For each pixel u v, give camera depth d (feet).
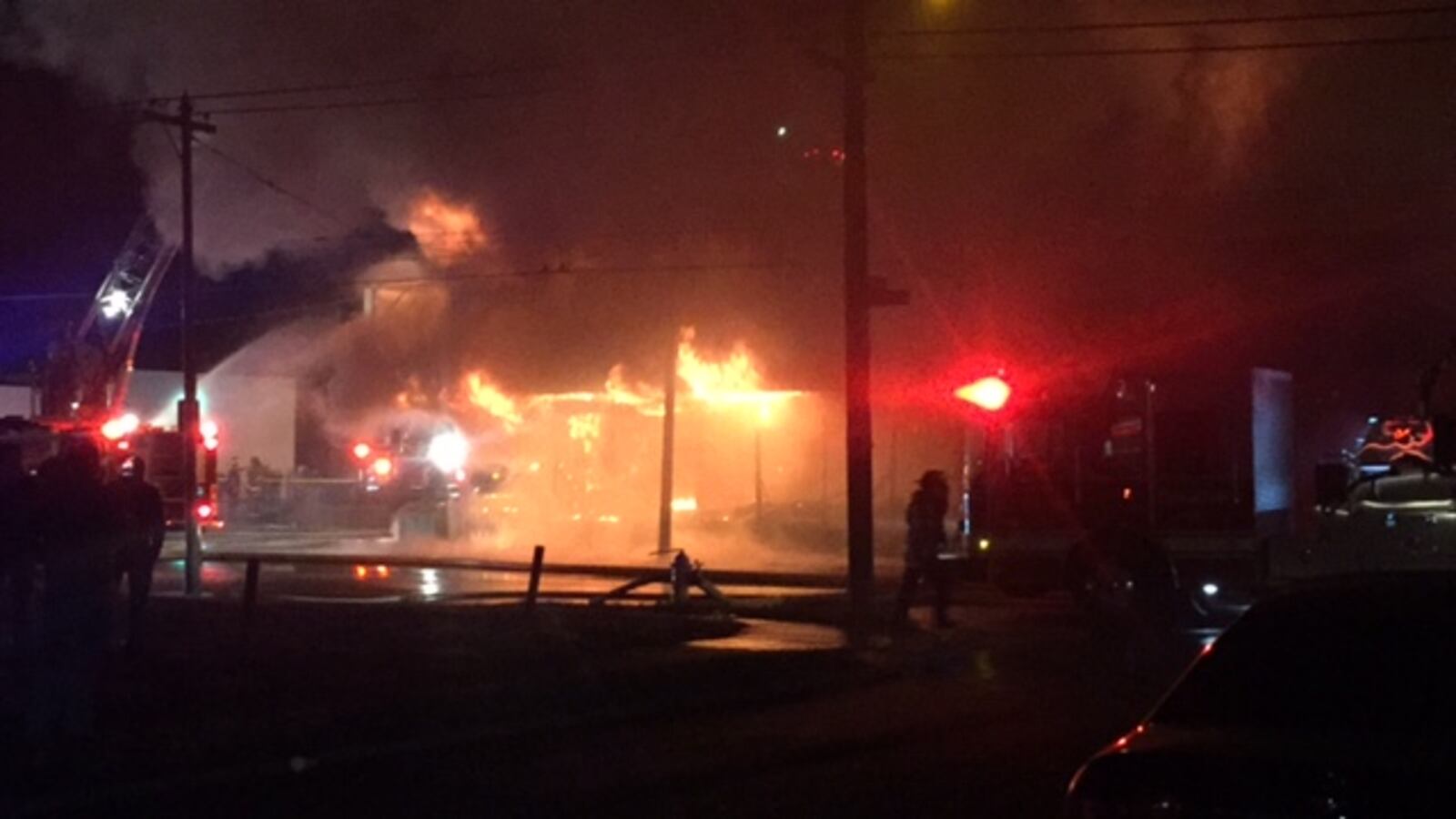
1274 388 72.74
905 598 70.28
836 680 54.85
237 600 78.89
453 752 41.88
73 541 39.86
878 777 39.40
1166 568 70.59
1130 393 71.56
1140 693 53.47
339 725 42.55
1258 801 16.74
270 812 35.01
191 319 90.53
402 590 91.56
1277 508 72.28
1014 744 44.04
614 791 37.45
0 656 47.83
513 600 82.38
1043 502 72.79
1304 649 19.06
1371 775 16.38
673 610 75.72
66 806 33.40
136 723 42.04
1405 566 67.05
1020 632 69.46
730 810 35.58
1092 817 17.89
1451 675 18.08
